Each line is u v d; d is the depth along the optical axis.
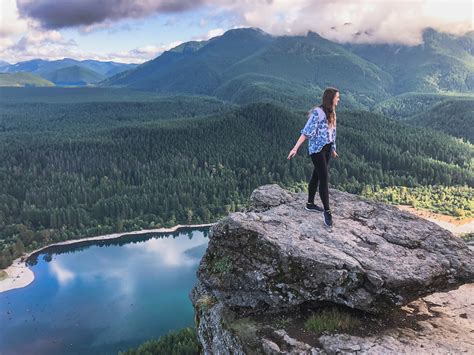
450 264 13.27
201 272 14.55
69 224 162.00
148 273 115.81
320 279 12.77
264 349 12.60
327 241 13.95
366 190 193.25
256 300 13.74
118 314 90.12
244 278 13.66
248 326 13.56
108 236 155.62
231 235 14.09
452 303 14.83
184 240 150.38
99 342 78.94
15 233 153.25
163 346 57.12
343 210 16.30
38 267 125.00
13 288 108.19
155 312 90.44
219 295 14.15
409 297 12.66
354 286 12.55
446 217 157.25
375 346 11.95
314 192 15.79
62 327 85.38
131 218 171.50
